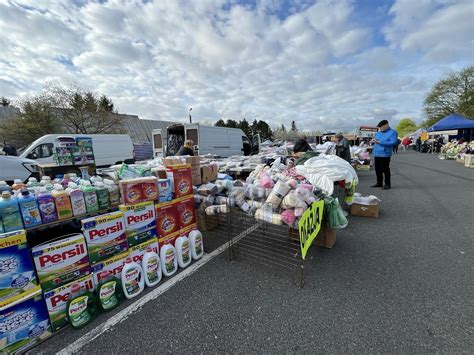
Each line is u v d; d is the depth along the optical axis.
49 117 19.31
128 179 2.51
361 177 9.11
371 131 33.28
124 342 1.77
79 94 21.64
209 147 11.99
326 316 1.92
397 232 3.57
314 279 2.44
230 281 2.47
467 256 2.75
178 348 1.69
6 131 18.08
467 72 27.80
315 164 3.91
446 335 1.67
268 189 2.80
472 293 2.11
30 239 2.21
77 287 1.99
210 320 1.94
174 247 2.74
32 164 8.15
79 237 2.01
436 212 4.39
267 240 3.39
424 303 2.01
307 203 2.48
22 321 1.70
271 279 2.48
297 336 1.73
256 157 6.94
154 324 1.93
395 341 1.64
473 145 12.25
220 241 3.45
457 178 7.83
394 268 2.58
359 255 2.91
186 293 2.31
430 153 21.34
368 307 2.00
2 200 1.76
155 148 14.29
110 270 2.21
